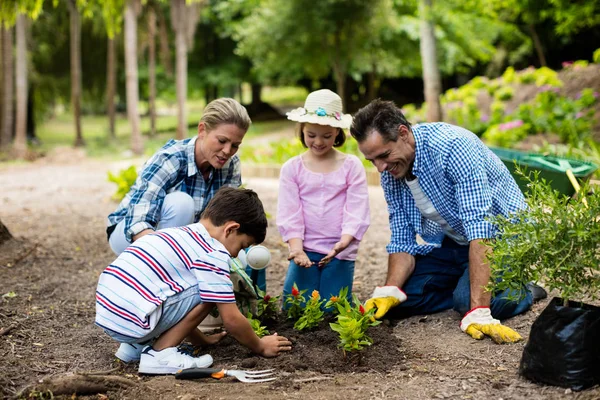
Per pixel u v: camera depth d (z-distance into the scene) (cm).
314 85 2695
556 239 280
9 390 287
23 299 437
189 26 1900
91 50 2470
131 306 304
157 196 367
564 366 279
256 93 2870
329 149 412
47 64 2453
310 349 333
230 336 358
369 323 343
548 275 282
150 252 311
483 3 1712
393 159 362
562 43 2175
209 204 326
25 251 571
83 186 1168
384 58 1973
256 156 1252
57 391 279
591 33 2133
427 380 296
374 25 1741
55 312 413
